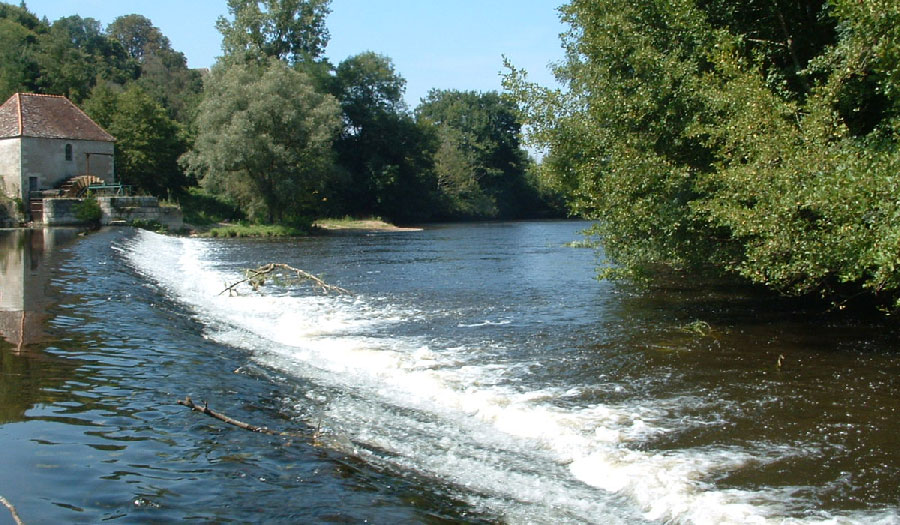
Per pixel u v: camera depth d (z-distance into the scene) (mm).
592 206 15820
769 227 10688
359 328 14094
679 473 6617
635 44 14289
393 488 5820
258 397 8312
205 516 4836
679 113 13633
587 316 15336
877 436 7641
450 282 21859
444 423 8016
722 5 14492
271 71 54125
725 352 11672
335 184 69000
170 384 8344
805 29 14320
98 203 44500
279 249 36219
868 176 9633
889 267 9109
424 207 81250
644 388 9555
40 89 72062
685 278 21688
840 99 11812
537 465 6809
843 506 5949
